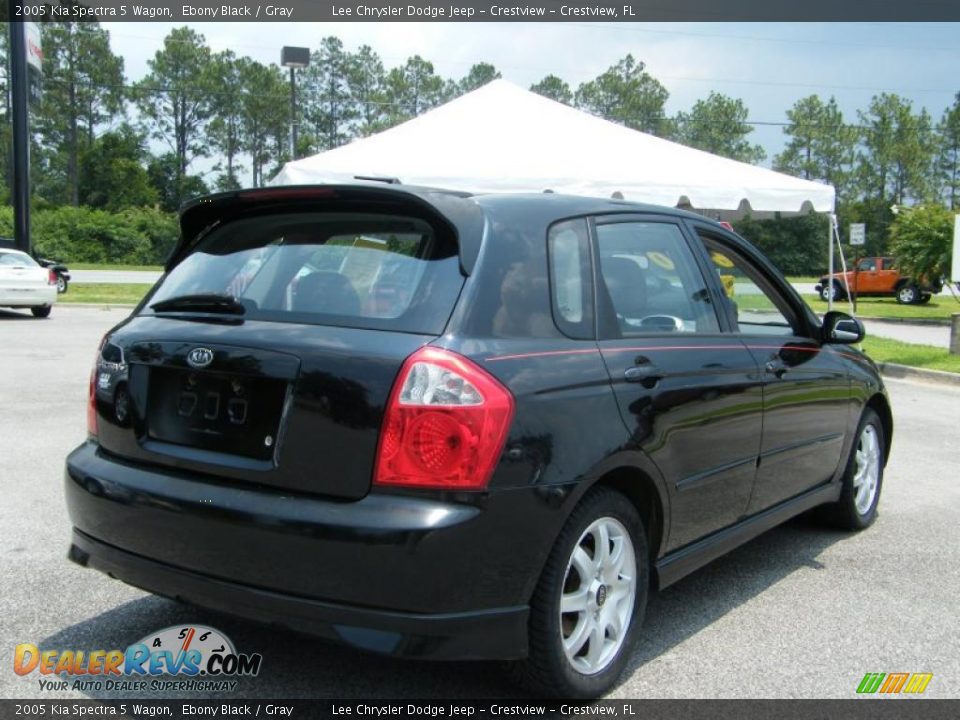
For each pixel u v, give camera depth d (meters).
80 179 78.75
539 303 2.87
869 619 3.75
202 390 2.83
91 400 3.21
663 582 3.29
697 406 3.32
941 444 7.67
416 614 2.43
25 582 3.89
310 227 3.11
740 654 3.38
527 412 2.60
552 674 2.76
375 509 2.44
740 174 13.20
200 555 2.66
